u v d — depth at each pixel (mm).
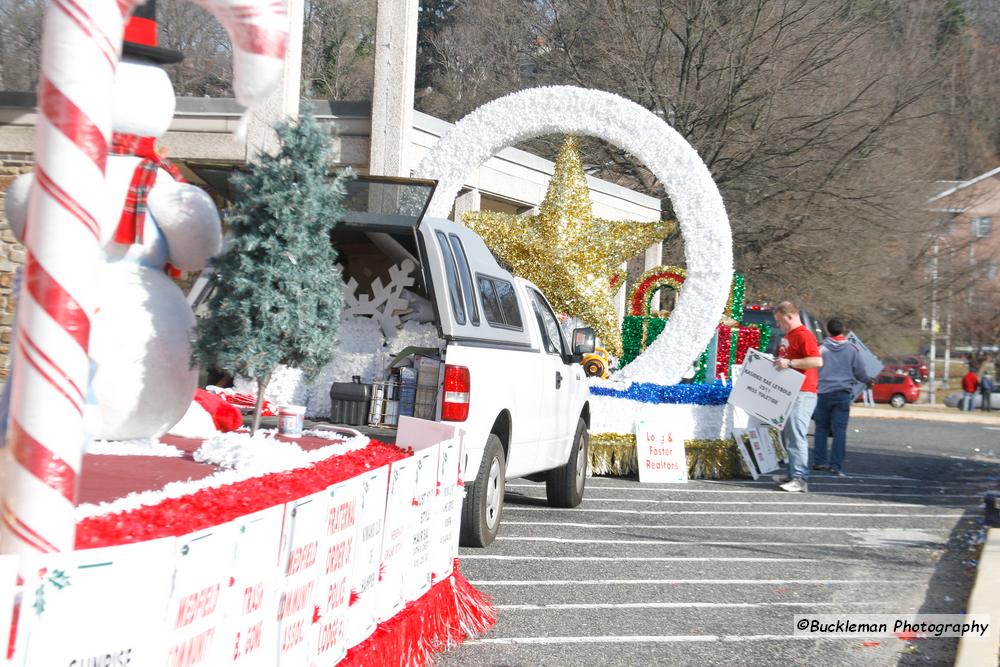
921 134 34156
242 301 4727
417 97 40688
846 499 11875
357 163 15273
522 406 8438
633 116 14383
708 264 14188
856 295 34031
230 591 3043
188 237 4957
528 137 14797
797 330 12492
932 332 44500
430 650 5172
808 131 32312
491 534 8117
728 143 32188
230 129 14633
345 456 4660
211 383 8016
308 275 4809
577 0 33781
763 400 12477
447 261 7590
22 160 14266
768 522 9961
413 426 5996
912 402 47469
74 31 2529
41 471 2549
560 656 5469
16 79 21750
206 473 4160
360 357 8000
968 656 5355
